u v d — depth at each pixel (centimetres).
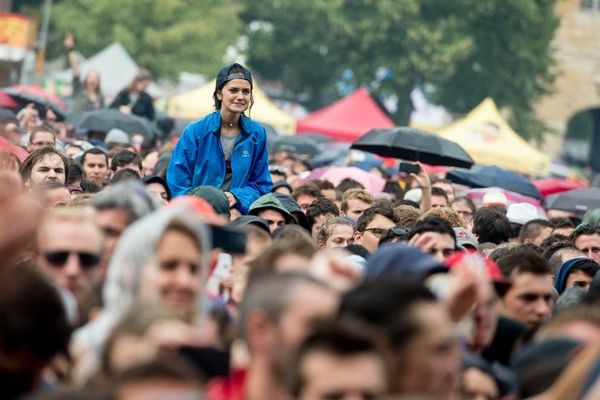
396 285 939
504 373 1123
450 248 1440
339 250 1566
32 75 7025
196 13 9269
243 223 1683
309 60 10369
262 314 936
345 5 10075
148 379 819
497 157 4734
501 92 9994
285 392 870
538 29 9969
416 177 2458
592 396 952
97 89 4422
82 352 1008
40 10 9462
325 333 850
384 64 9938
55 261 1104
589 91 11494
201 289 1047
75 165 2248
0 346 927
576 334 1072
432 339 930
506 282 1261
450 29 9844
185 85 9225
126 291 1038
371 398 847
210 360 963
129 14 9131
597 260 2183
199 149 2041
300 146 4388
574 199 3234
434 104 10031
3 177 995
